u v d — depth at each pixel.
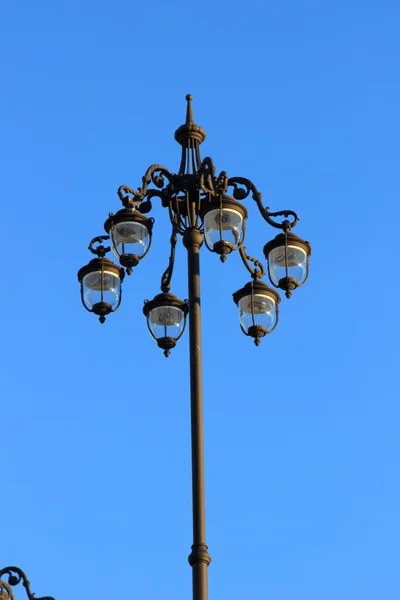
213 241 19.48
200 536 17.84
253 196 20.30
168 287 20.64
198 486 18.19
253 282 20.41
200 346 19.33
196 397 18.84
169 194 20.16
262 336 20.28
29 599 20.55
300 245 20.17
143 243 19.98
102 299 20.17
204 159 20.03
